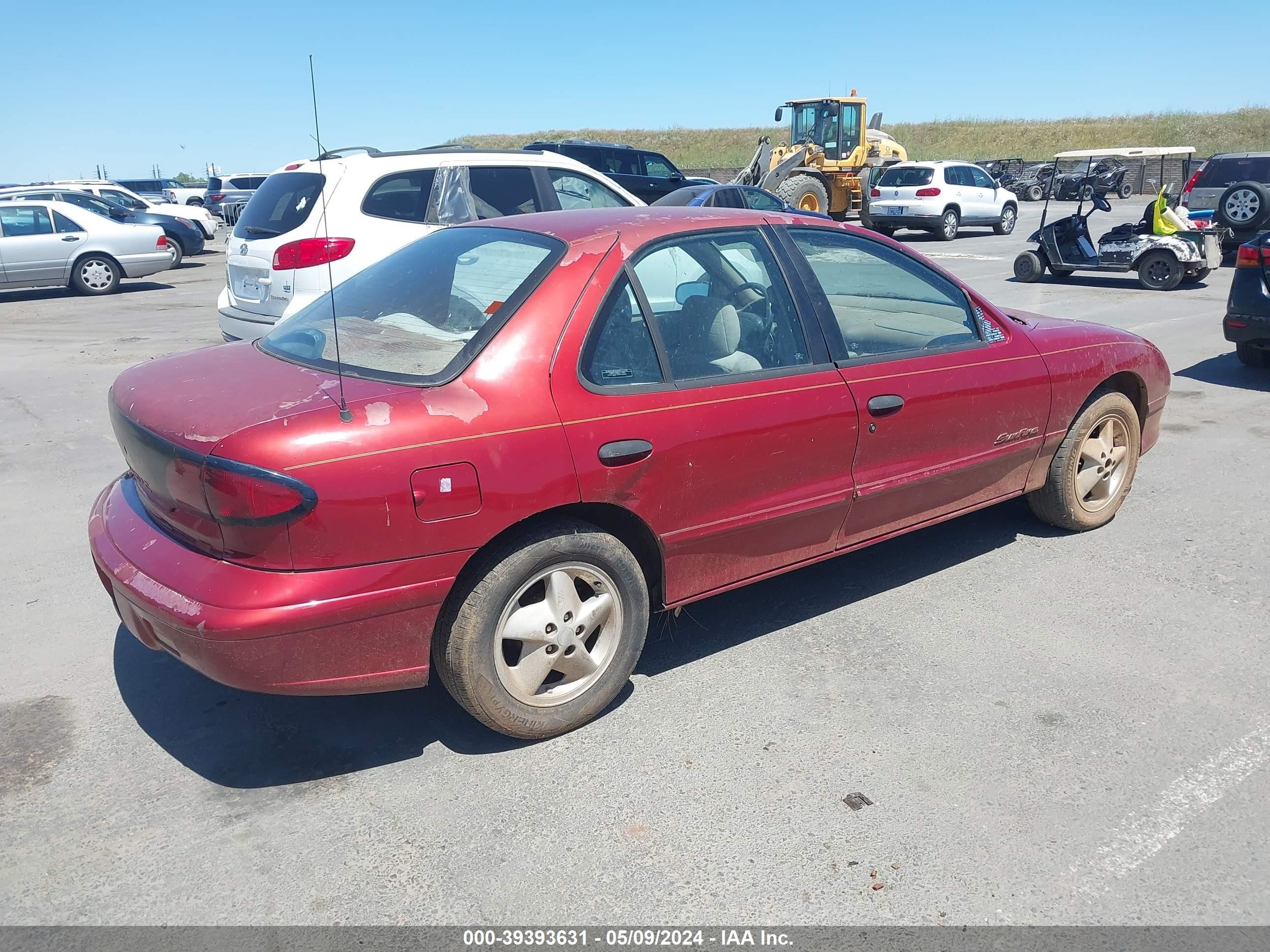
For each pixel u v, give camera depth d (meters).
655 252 3.34
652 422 3.13
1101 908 2.43
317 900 2.47
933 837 2.68
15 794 2.90
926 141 55.78
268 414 2.70
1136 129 52.69
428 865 2.60
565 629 3.08
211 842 2.69
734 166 55.41
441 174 7.88
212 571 2.68
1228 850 2.63
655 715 3.30
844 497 3.70
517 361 2.95
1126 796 2.85
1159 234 13.93
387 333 3.19
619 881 2.53
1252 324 7.89
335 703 3.42
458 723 3.29
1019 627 3.91
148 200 30.05
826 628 3.93
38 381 8.74
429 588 2.79
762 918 2.40
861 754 3.07
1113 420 4.80
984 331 4.24
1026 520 5.11
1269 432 6.72
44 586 4.38
